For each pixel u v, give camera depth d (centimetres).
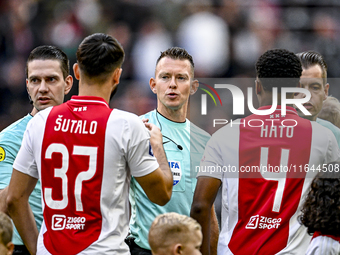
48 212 895
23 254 1188
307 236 984
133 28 3362
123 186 910
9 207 941
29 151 920
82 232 879
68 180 885
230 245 977
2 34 3134
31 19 3269
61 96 1194
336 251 952
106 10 3391
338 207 954
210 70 3222
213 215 1184
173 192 1177
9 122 2828
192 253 824
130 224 1195
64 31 3238
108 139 886
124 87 3070
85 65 913
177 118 1239
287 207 961
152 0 3419
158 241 828
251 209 972
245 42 3319
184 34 3291
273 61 1000
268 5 3472
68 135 895
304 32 3444
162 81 1212
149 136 927
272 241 959
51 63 1175
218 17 3356
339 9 3544
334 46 3403
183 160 1202
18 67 3053
